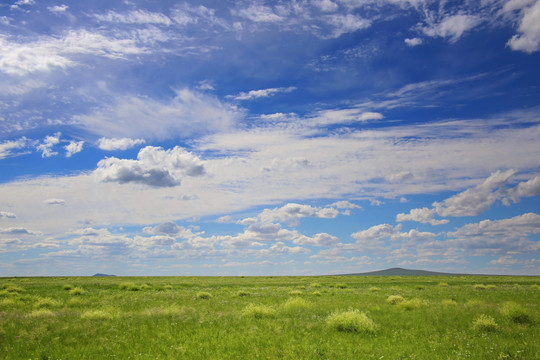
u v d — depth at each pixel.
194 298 34.44
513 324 18.50
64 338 15.92
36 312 22.09
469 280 72.50
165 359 12.74
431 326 18.48
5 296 35.69
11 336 16.20
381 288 49.94
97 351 13.85
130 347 14.40
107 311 23.39
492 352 13.22
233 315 22.11
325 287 54.19
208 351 13.59
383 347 14.21
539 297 33.12
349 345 14.48
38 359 12.77
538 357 12.47
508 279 77.75
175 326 18.56
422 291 43.28
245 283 65.25
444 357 12.81
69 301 30.84
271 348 13.94
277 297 35.59
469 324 18.61
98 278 93.06
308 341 15.13
